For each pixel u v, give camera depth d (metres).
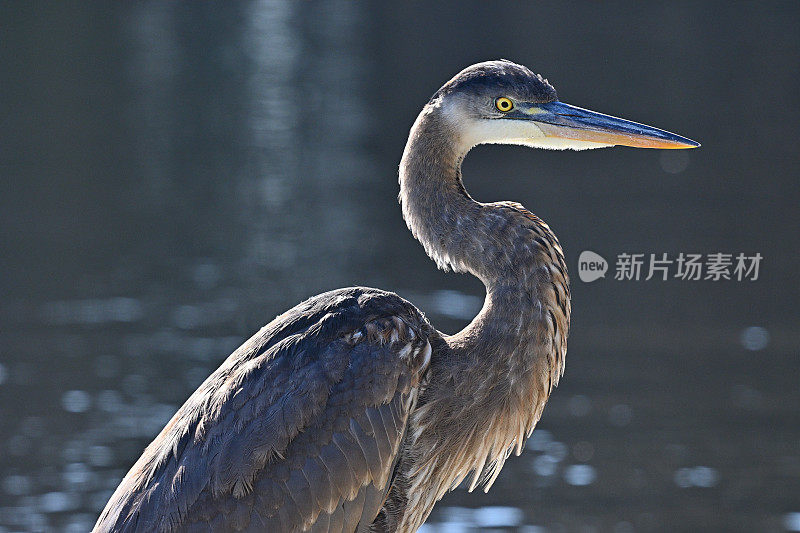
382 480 5.23
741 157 26.16
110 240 21.77
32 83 35.81
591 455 13.77
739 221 21.39
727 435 14.07
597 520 12.25
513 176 25.69
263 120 32.34
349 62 39.78
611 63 34.72
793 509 12.40
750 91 31.67
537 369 5.64
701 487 12.96
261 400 5.06
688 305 18.25
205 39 45.16
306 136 30.56
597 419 14.59
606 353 16.48
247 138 30.33
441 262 5.89
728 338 16.92
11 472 13.13
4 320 17.59
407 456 5.51
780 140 27.19
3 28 43.19
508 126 6.00
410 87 35.66
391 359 5.29
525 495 12.90
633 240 20.12
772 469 13.31
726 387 15.27
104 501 12.59
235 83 37.34
